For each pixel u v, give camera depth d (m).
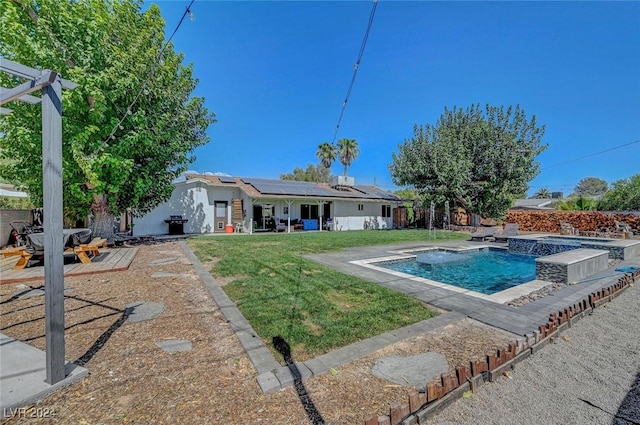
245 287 5.02
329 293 4.72
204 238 13.38
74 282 5.43
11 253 6.14
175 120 11.25
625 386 2.36
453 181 18.34
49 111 2.19
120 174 9.32
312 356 2.71
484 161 18.38
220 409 1.98
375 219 23.08
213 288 4.96
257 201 18.11
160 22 10.40
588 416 2.00
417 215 23.80
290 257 8.12
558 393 2.26
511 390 2.29
